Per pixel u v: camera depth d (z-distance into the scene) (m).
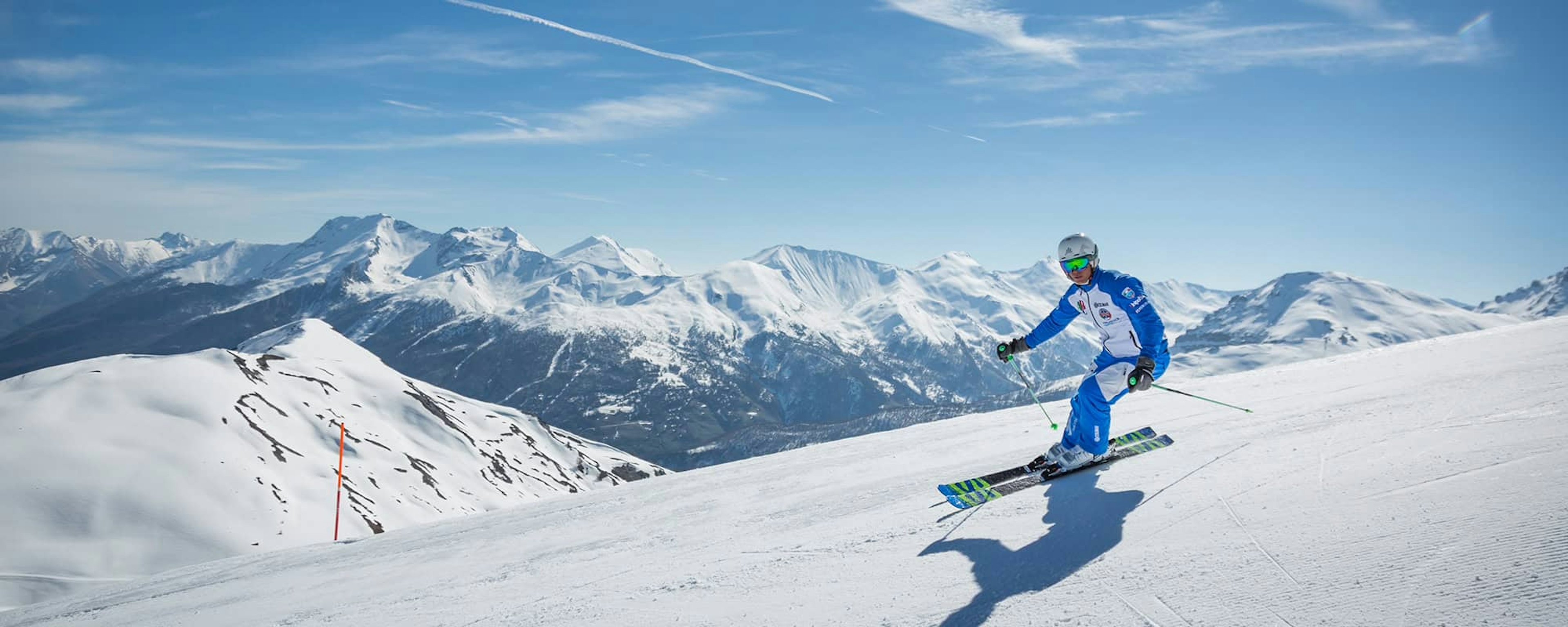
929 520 4.90
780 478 8.30
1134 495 4.57
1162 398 9.67
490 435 128.38
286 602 6.96
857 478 7.34
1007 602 3.35
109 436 72.56
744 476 9.10
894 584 3.83
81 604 10.38
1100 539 3.91
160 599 9.09
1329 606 2.75
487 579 5.99
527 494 110.88
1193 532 3.76
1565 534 2.82
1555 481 3.38
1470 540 2.98
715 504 7.49
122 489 65.31
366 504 79.12
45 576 54.22
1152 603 3.07
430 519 83.44
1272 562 3.22
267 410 90.12
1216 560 3.34
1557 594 2.46
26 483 63.53
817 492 6.98
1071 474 5.45
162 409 79.56
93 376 82.38
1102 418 5.41
